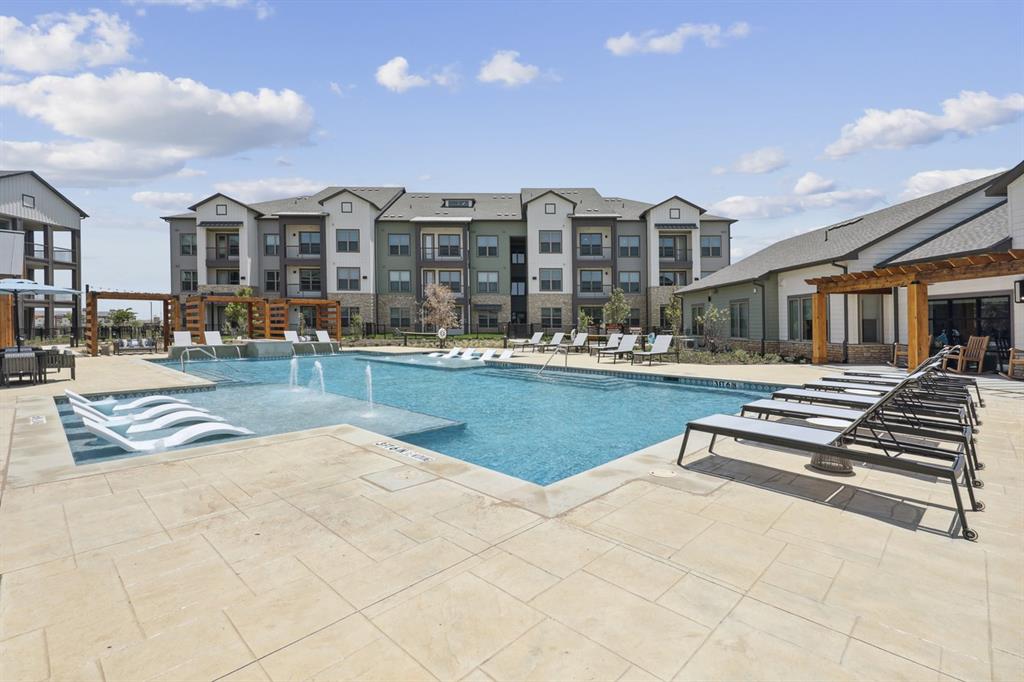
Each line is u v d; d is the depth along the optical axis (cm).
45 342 2664
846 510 319
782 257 1903
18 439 513
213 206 3312
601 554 255
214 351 1902
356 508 317
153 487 357
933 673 169
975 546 268
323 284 3306
